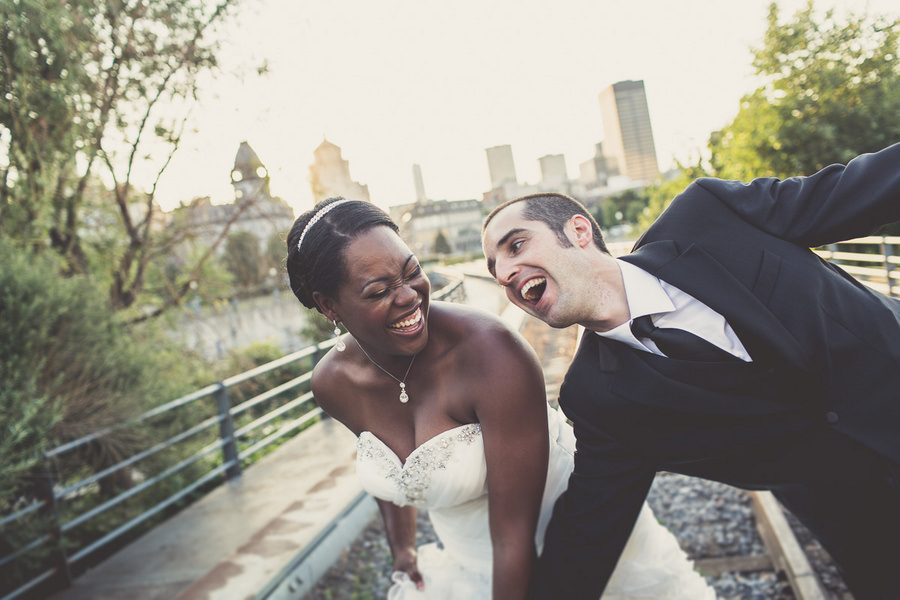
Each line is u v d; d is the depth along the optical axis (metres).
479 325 1.72
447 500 1.84
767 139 13.32
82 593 3.83
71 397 4.40
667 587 1.98
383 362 1.82
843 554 1.57
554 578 1.67
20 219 5.37
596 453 1.64
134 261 7.24
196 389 7.04
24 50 4.72
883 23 12.37
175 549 4.32
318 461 5.92
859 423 1.44
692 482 4.29
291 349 10.12
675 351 1.50
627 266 1.58
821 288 1.51
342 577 3.89
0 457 3.54
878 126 12.30
